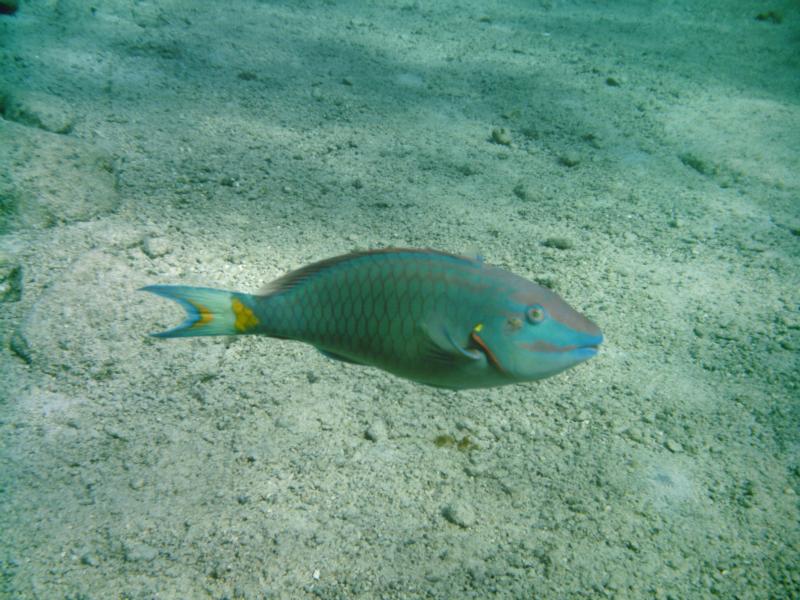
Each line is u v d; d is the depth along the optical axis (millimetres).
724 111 1684
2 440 737
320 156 1352
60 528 668
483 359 501
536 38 2129
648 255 1140
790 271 1095
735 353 918
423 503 725
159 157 1253
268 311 536
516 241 1154
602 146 1496
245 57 1708
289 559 662
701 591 650
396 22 2137
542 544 688
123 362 827
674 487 748
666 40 2191
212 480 728
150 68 1566
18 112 1228
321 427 796
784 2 2580
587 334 496
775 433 807
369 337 521
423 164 1371
